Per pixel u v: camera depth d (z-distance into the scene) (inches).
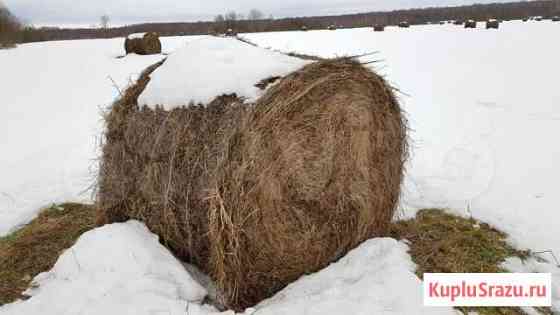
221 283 118.2
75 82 523.5
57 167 234.2
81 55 845.8
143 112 135.0
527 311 113.0
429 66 564.4
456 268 130.0
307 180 122.5
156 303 105.5
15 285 126.3
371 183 136.6
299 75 115.2
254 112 111.4
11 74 598.5
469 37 1012.5
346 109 125.3
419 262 131.3
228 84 121.3
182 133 123.5
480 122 303.1
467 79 466.0
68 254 122.9
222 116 117.3
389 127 137.8
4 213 177.9
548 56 620.7
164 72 138.1
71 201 189.0
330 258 132.0
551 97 366.9
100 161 152.6
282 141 116.3
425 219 166.1
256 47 146.6
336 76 121.4
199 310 105.4
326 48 763.4
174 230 129.0
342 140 126.6
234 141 111.4
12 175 223.1
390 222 147.6
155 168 128.2
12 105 398.6
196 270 132.3
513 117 312.3
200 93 123.7
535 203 177.6
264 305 114.2
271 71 124.0
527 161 227.3
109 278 113.7
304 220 124.4
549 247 144.2
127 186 136.9
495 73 497.4
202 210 121.6
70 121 338.0
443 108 345.7
